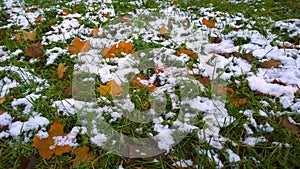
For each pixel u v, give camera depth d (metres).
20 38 1.43
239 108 0.95
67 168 0.75
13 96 1.00
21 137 0.83
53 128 0.83
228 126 0.86
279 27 1.65
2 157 0.77
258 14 1.92
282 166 0.74
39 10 1.96
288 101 0.98
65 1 2.18
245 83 1.08
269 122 0.89
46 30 1.63
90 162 0.76
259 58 1.28
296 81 1.09
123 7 2.05
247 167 0.74
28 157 0.77
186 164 0.74
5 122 0.88
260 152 0.80
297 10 2.06
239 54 1.30
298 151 0.78
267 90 1.04
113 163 0.76
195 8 2.07
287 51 1.33
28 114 0.91
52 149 0.78
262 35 1.54
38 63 1.24
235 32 1.56
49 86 1.06
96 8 2.00
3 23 1.68
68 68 1.20
